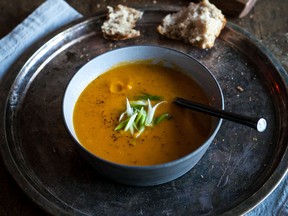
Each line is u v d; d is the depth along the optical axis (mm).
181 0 424
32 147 299
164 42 369
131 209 262
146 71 327
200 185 273
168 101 306
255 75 341
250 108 318
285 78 324
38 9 395
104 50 364
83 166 286
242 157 288
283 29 394
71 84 295
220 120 257
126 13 382
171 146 280
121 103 309
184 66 316
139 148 279
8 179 290
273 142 296
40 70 348
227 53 358
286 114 306
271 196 275
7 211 275
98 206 264
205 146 249
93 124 295
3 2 434
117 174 254
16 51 365
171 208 262
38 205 260
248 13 409
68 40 368
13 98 329
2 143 292
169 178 266
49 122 314
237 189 271
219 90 277
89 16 380
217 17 363
